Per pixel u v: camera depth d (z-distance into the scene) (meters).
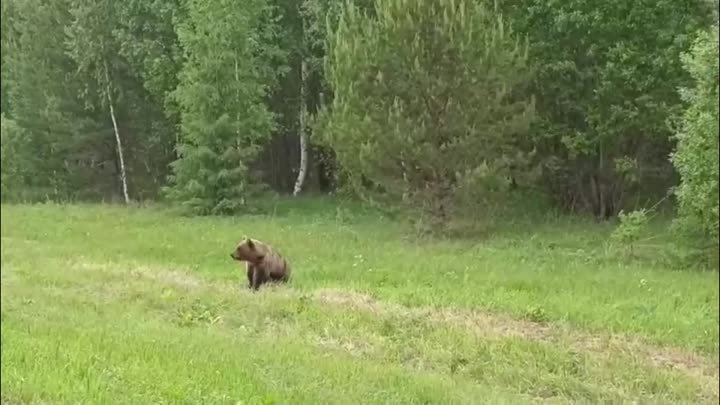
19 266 15.17
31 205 29.09
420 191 18.88
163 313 11.30
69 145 31.84
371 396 7.27
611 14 20.73
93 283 13.27
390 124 17.92
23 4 32.78
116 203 30.03
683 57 16.16
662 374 9.07
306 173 29.73
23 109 33.06
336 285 13.38
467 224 19.08
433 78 17.81
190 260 16.02
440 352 9.52
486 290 13.11
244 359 8.13
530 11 20.94
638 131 21.92
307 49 26.41
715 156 15.50
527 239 18.69
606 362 9.42
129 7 28.36
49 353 7.62
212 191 24.39
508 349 9.75
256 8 25.12
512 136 19.53
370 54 18.34
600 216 22.88
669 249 16.67
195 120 24.83
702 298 13.01
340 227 20.56
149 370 7.18
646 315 11.66
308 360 8.45
